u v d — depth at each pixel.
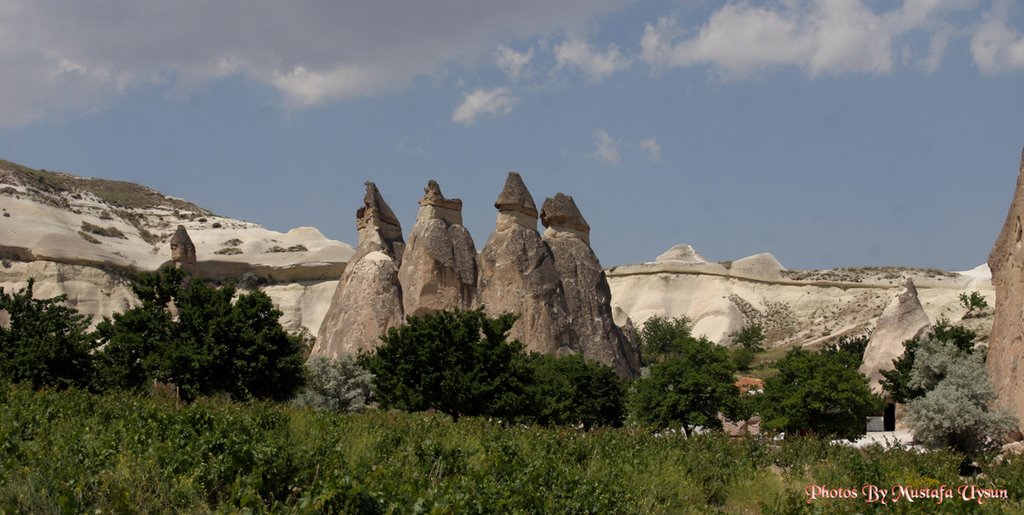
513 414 35.91
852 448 28.42
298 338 44.47
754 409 47.03
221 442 19.05
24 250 99.31
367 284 64.56
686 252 145.62
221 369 37.56
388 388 37.00
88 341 39.56
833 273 120.94
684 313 119.19
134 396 30.81
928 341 43.41
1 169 123.38
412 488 16.72
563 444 24.31
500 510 16.66
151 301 40.59
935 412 34.19
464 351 36.84
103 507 15.20
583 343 63.94
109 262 103.75
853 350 82.44
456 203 67.12
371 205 70.38
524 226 65.69
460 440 23.47
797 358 46.75
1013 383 34.25
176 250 91.06
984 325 81.62
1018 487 21.75
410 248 65.50
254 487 16.64
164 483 16.28
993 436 33.56
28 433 20.70
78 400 25.95
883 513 19.16
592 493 18.73
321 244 123.75
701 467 23.33
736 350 96.62
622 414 45.88
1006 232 36.28
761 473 23.53
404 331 37.56
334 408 45.75
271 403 31.17
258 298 39.62
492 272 64.25
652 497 20.11
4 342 39.25
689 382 43.88
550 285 63.72
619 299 122.44
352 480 16.30
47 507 15.11
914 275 117.81
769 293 119.75
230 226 137.38
